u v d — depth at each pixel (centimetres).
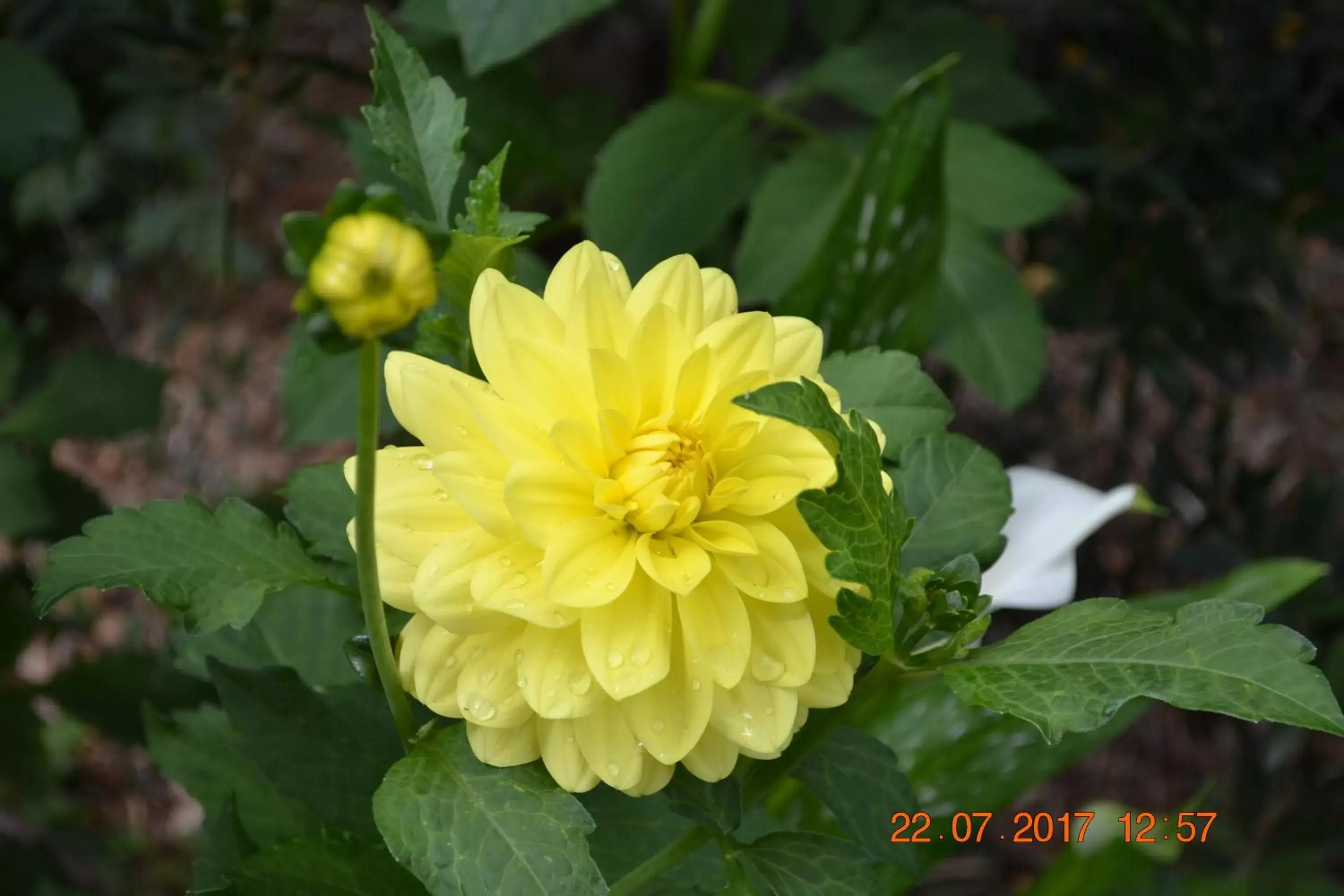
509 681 33
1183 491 89
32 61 59
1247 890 74
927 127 50
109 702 68
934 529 41
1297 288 77
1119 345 80
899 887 54
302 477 40
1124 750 98
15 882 70
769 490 34
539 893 31
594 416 35
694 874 42
